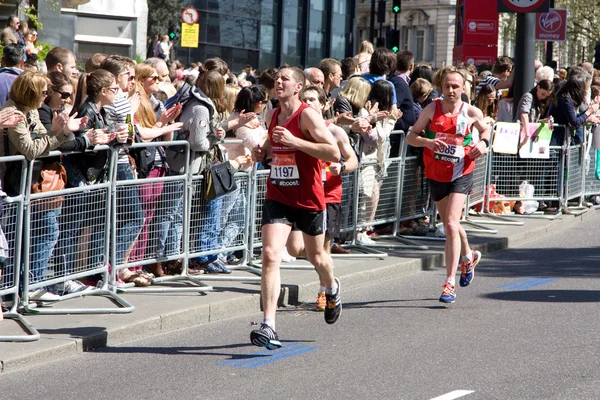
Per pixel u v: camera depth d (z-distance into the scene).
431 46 87.00
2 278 8.20
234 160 10.41
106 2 34.16
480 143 9.50
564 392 6.58
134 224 9.48
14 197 8.15
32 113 8.53
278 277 7.62
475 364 7.34
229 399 6.48
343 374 7.09
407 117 12.93
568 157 16.03
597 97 16.44
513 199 15.60
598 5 48.75
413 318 9.11
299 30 58.97
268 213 7.71
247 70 30.53
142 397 6.56
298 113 7.68
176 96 10.16
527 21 15.77
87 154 8.85
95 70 9.23
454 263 9.61
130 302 9.09
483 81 16.61
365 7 91.62
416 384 6.80
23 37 14.94
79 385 6.87
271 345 7.45
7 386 6.82
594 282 11.00
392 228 13.22
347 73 14.17
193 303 9.08
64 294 9.13
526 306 9.62
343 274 10.73
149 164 9.88
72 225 8.80
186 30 28.22
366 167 12.23
